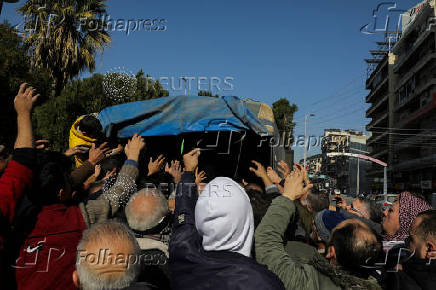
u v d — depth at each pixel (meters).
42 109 10.13
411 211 2.68
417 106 41.25
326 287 1.68
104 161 2.74
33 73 10.74
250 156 4.04
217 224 1.61
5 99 9.00
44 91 10.99
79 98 10.34
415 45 37.75
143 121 3.30
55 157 1.94
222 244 1.61
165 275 1.71
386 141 51.69
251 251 1.82
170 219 2.19
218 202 1.63
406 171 44.53
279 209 1.93
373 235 1.78
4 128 8.84
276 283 1.51
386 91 54.44
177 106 3.38
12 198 1.53
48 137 9.90
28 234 1.60
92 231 1.41
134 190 2.14
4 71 9.34
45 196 1.73
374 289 1.68
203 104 3.44
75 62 13.74
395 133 45.34
